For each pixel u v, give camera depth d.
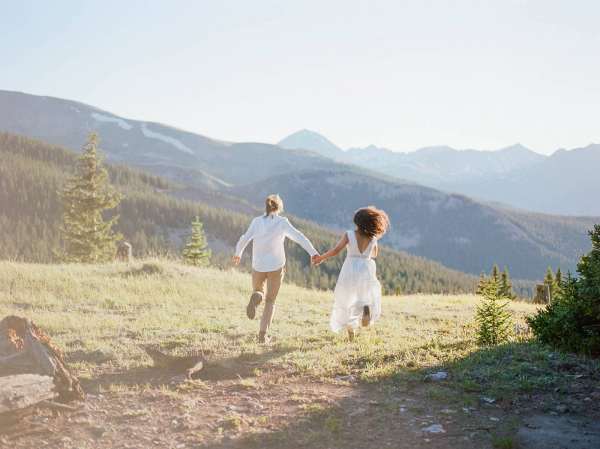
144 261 15.73
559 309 6.47
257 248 6.85
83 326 7.63
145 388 4.82
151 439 3.71
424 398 4.62
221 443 3.65
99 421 4.01
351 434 3.82
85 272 13.27
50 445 3.56
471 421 4.09
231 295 12.13
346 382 5.06
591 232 6.62
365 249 6.69
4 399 3.63
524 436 3.80
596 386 4.95
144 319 8.45
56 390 4.17
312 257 6.78
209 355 6.24
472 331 8.20
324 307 11.18
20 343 4.45
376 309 6.64
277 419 4.09
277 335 7.50
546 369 5.47
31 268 13.03
